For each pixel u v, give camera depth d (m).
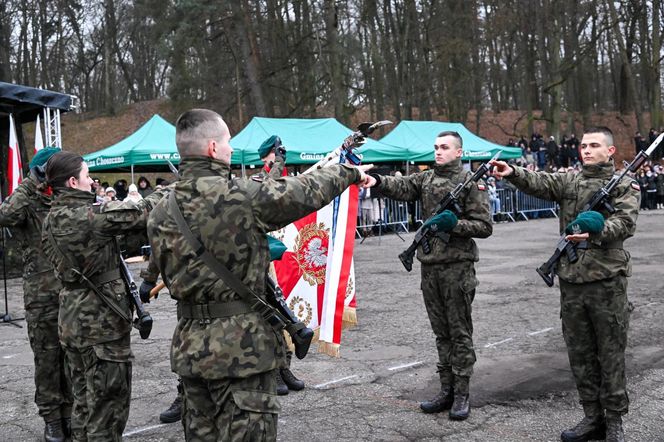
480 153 20.58
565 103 44.31
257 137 16.84
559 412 4.50
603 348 3.84
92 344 3.46
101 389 3.46
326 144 17.38
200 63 28.56
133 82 51.25
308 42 30.89
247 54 27.38
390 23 34.78
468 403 4.44
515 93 48.12
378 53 31.22
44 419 4.25
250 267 2.56
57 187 3.53
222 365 2.51
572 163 29.67
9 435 4.40
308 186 2.63
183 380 2.68
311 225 4.75
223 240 2.53
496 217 21.53
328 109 35.38
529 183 4.07
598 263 3.77
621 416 4.01
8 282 11.62
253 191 2.57
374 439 4.11
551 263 3.98
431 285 4.49
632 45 38.59
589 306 3.84
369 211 17.56
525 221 21.88
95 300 3.48
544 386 5.03
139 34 45.72
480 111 41.59
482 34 34.94
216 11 25.34
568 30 35.06
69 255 3.45
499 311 7.82
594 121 42.94
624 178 3.83
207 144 2.66
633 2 33.81
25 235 4.24
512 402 4.70
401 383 5.22
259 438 2.51
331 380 5.34
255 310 2.58
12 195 4.22
